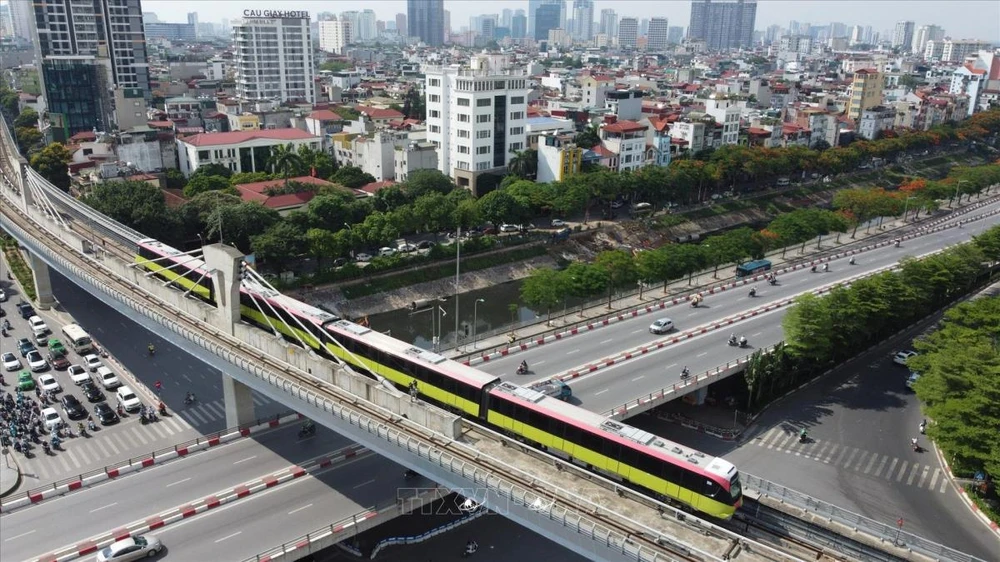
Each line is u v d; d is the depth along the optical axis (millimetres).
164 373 96188
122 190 136375
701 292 125875
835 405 93625
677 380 87062
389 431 57031
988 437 69062
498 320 131750
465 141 189375
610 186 176875
